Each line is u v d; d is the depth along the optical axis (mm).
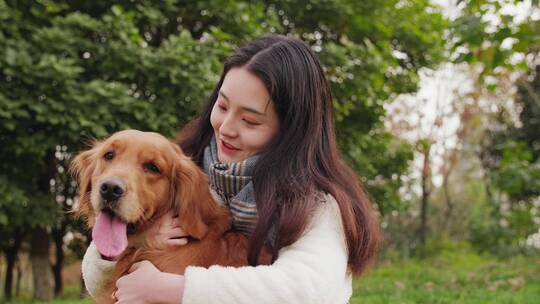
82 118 6777
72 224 9250
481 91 15727
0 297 9523
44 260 9008
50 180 8625
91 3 8328
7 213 7613
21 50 6953
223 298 2117
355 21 9609
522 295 6277
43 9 7719
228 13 8359
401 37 10398
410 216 15672
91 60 7555
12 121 6973
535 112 16031
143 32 9070
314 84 2562
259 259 2471
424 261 12969
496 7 5266
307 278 2160
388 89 10312
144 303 2199
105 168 2590
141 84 7836
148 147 2590
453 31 5293
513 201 14727
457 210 16859
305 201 2357
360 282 8625
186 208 2576
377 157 10844
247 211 2527
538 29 5258
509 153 8680
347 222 2404
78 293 9852
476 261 12414
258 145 2529
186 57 7371
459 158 16938
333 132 2723
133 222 2520
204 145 3051
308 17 9562
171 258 2531
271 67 2477
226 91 2531
